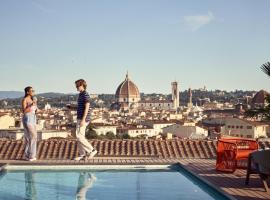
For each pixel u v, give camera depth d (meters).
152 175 11.03
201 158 13.65
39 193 8.86
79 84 11.86
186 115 189.75
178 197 8.58
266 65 8.88
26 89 12.24
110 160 12.34
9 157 13.88
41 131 90.38
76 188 9.35
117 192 9.00
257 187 8.91
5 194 8.74
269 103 9.45
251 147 10.91
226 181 9.56
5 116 118.56
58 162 11.71
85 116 11.89
